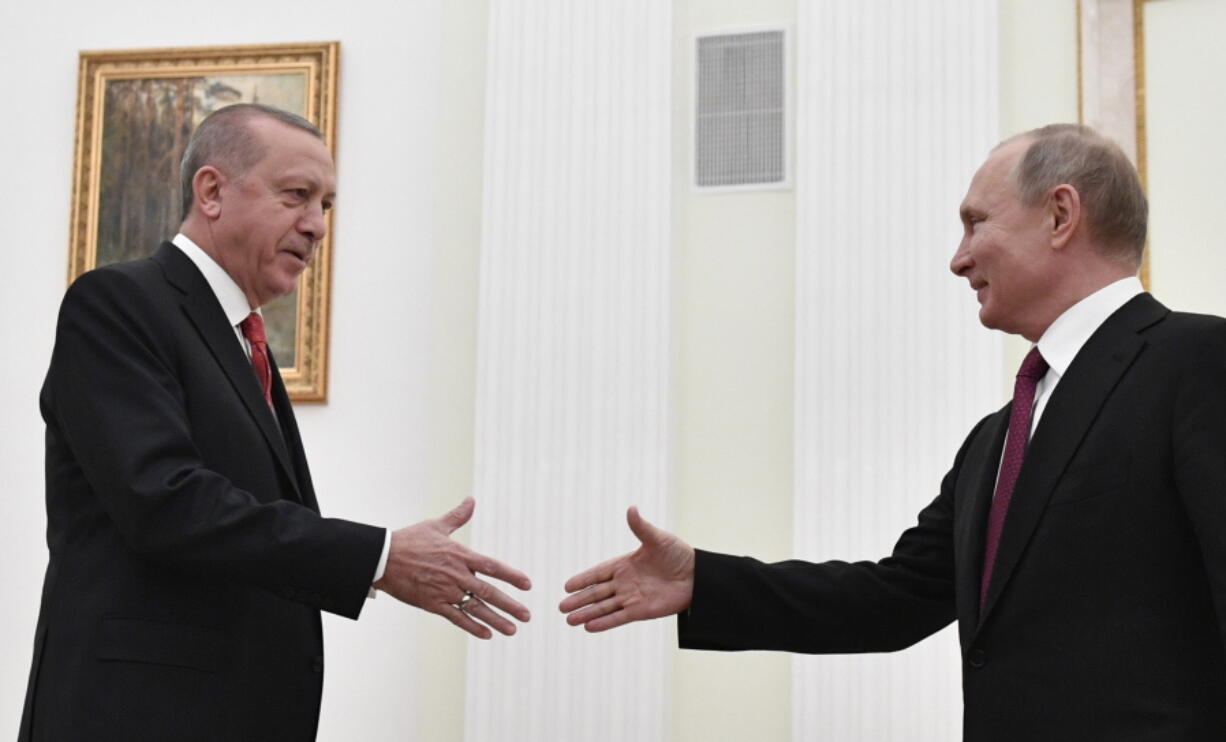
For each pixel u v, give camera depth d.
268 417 3.18
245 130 3.32
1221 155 5.66
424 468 6.37
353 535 2.92
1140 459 2.62
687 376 6.16
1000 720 2.66
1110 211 2.91
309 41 6.79
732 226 6.22
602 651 5.92
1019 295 2.98
